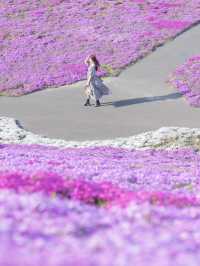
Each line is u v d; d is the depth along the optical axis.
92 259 11.70
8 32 100.50
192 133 56.31
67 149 48.75
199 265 11.70
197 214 19.39
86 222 15.47
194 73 80.62
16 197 17.75
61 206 17.28
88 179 30.92
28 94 76.81
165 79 80.38
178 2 113.06
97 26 101.75
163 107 69.88
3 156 39.62
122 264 11.34
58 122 64.44
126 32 98.62
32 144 51.97
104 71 83.38
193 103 70.62
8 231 13.60
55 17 106.94
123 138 56.94
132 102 71.75
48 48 93.19
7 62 88.38
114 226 15.75
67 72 82.94
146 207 18.53
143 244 13.41
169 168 39.44
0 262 11.08
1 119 64.19
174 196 24.55
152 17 105.12
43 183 23.69
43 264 11.05
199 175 36.41
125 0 114.12
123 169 36.34
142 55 89.31
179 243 14.13
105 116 66.56
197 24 103.12
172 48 92.44
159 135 56.22
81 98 73.81
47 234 14.00
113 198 23.50
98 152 47.28
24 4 113.88
